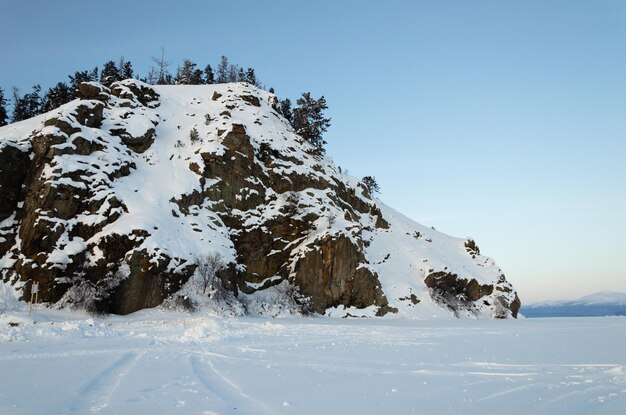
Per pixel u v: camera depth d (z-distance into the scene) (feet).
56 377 39.19
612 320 177.37
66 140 142.10
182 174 164.25
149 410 29.09
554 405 33.53
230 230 164.25
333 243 168.96
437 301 188.65
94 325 79.36
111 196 138.10
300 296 160.56
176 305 127.44
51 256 122.83
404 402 33.42
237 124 182.50
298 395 34.58
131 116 179.22
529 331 106.22
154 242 130.82
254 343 70.74
